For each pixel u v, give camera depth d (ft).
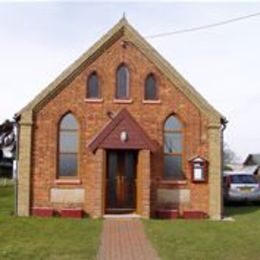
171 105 86.48
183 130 86.43
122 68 86.79
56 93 85.30
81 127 85.05
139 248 54.75
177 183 85.51
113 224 74.43
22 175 83.82
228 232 66.85
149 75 86.74
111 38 86.58
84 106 85.40
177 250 53.16
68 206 84.12
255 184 107.86
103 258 49.19
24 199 83.71
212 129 86.28
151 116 86.12
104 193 82.79
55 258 48.21
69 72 85.46
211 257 49.49
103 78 86.02
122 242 58.59
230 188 107.14
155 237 62.18
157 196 85.15
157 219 82.38
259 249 54.13
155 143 85.71
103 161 82.84
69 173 84.89
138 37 86.74
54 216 83.10
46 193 84.12
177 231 67.51
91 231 66.85
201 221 80.18
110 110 85.56
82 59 85.71
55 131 84.79
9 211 90.74
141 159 83.25
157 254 51.21
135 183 86.33
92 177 83.82
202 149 86.33
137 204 83.97
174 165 86.12
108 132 83.15
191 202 85.51
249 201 107.55
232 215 89.66
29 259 47.60
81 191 84.38
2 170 244.83
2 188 164.45
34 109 84.79
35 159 84.48
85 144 84.99
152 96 86.79
